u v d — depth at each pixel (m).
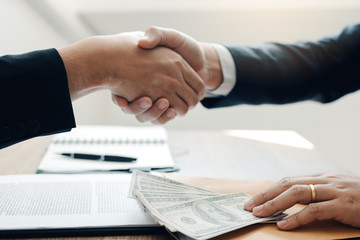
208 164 0.87
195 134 1.23
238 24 1.78
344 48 1.00
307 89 0.99
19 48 1.17
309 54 0.99
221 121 1.96
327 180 0.56
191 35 1.83
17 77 0.57
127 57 0.74
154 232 0.50
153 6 1.73
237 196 0.58
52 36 1.50
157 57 0.77
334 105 1.93
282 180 0.57
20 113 0.58
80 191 0.62
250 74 0.94
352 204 0.50
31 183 0.65
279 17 1.75
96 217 0.51
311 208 0.50
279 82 0.96
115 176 0.70
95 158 0.83
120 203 0.57
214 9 1.72
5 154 0.86
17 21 1.15
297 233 0.48
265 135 1.23
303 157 0.96
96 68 0.68
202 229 0.45
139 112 0.79
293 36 1.83
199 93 0.85
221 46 0.95
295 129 1.97
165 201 0.53
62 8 1.51
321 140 1.98
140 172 0.62
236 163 0.89
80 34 1.76
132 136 1.07
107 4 1.72
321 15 1.75
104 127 1.21
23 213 0.52
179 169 0.80
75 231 0.48
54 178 0.68
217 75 0.92
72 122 0.62
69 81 0.64
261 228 0.49
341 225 0.51
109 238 0.48
